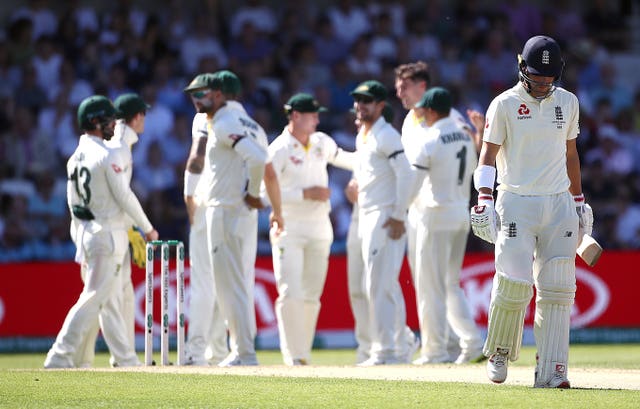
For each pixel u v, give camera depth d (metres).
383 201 30.50
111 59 55.53
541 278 20.75
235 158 28.30
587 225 21.64
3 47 55.28
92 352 29.20
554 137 20.47
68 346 28.27
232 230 28.36
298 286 31.77
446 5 63.50
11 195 48.44
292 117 31.83
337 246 49.19
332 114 56.34
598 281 44.97
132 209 28.67
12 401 19.44
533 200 20.50
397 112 55.78
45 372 24.98
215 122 28.20
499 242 20.77
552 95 20.53
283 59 57.94
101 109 28.70
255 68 56.03
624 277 45.06
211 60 55.66
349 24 61.03
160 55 55.75
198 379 22.89
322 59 59.41
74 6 57.59
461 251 32.16
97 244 28.45
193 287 30.88
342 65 57.47
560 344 20.78
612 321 44.88
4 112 53.19
